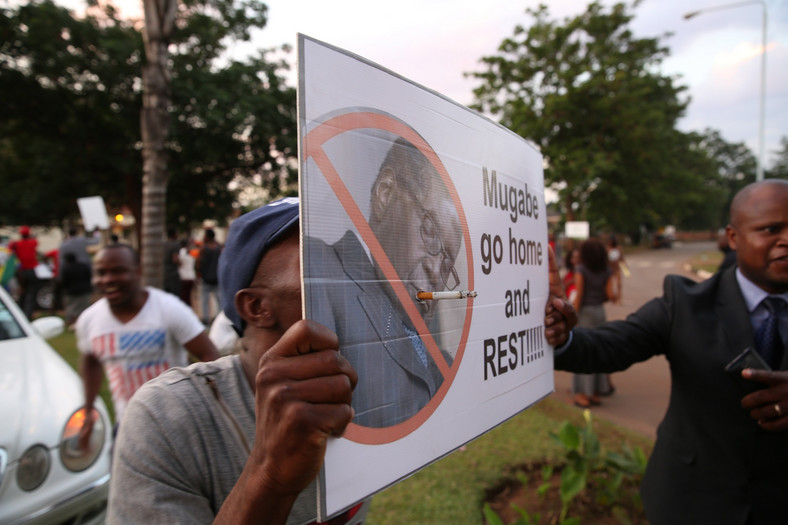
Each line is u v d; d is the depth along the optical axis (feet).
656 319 5.60
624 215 85.56
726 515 4.79
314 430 2.20
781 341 4.89
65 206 52.08
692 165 124.98
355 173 2.71
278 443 2.22
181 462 2.80
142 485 2.70
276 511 2.35
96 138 47.34
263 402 2.29
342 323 2.56
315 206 2.48
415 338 3.03
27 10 40.86
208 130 44.62
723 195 177.88
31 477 7.06
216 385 3.05
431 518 8.95
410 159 3.10
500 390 3.89
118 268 7.51
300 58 2.49
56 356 9.75
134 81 44.16
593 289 16.06
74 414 7.87
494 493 10.11
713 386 4.99
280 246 3.00
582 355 5.30
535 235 4.75
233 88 44.75
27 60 42.47
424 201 3.19
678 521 5.07
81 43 43.52
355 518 3.56
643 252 140.05
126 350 7.71
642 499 5.68
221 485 2.87
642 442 12.04
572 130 77.77
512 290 4.20
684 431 5.23
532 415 14.16
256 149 50.21
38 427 7.38
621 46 78.13
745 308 5.05
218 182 56.80
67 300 26.99
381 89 2.93
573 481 9.13
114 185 51.39
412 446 2.95
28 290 31.55
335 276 2.55
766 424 4.40
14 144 50.62
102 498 7.80
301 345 2.28
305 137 2.47
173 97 41.63
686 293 5.48
